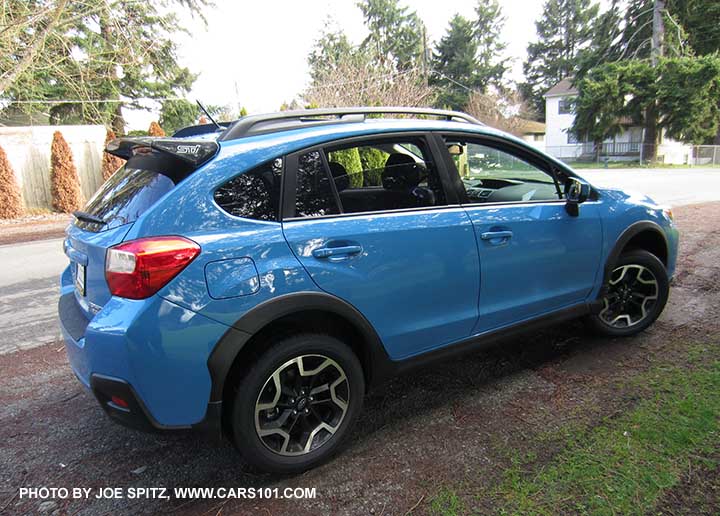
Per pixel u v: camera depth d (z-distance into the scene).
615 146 36.56
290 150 2.34
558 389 3.00
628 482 2.14
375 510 2.09
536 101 59.56
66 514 2.16
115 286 2.00
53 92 21.06
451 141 2.88
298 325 2.37
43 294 6.02
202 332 2.02
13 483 2.38
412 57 49.28
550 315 3.23
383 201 2.58
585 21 56.62
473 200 3.12
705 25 29.17
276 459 2.28
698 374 3.03
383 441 2.58
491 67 54.69
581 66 34.53
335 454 2.49
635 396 2.84
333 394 2.44
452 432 2.62
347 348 2.43
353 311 2.38
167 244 1.98
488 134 3.03
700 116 27.75
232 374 2.19
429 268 2.61
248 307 2.10
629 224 3.50
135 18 14.90
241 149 2.25
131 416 2.03
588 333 3.79
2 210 14.03
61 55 13.88
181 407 2.05
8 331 4.66
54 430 2.86
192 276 2.00
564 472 2.24
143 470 2.46
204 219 2.09
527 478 2.21
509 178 3.20
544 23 58.72
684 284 4.80
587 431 2.54
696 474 2.17
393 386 3.18
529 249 3.01
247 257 2.12
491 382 3.15
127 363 1.94
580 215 3.25
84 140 16.62
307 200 2.35
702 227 7.58
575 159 39.50
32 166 15.41
